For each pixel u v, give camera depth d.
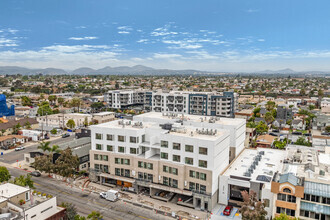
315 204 55.06
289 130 174.00
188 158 72.50
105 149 84.75
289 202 56.25
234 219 65.69
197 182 71.12
